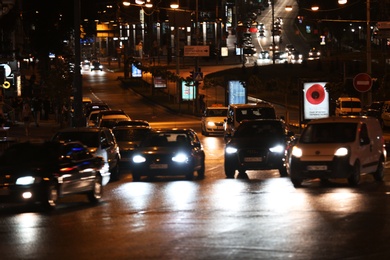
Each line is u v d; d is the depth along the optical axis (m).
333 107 124.12
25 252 27.31
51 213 38.50
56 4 172.38
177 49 167.38
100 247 27.97
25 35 174.12
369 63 106.50
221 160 73.19
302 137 48.94
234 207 38.16
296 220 33.06
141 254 26.30
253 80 176.75
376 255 25.27
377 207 36.91
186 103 182.00
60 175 40.28
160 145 57.28
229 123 86.25
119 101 196.62
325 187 46.81
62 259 25.84
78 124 75.19
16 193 39.06
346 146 46.97
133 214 36.97
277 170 62.09
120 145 66.19
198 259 25.08
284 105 168.75
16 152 41.78
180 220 34.22
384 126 114.81
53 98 123.44
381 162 51.19
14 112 121.50
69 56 165.38
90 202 43.22
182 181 54.62
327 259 24.66
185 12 162.75
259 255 25.47
